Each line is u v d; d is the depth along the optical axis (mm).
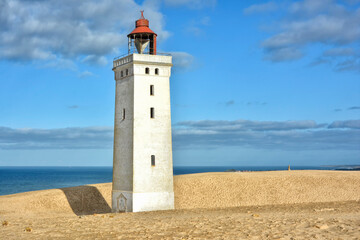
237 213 29359
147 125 38625
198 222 23625
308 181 58750
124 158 39281
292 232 18969
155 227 22281
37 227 23594
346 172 68312
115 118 41250
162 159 38969
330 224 20797
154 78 39344
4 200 50062
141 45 41844
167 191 38812
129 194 38031
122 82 40562
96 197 52500
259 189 55000
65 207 48219
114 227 22859
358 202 33812
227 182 57469
